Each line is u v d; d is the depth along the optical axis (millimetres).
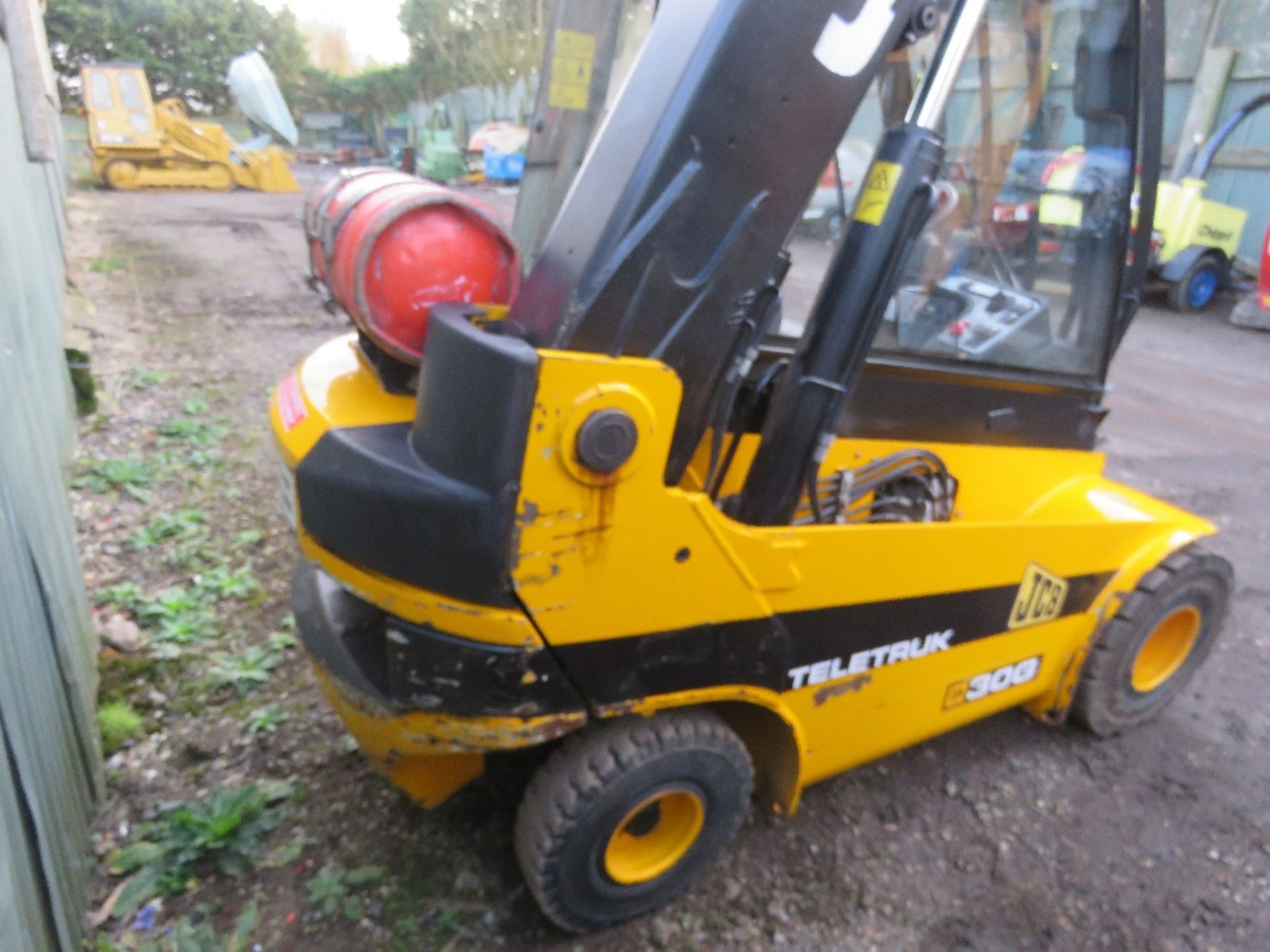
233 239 11547
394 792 2518
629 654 1829
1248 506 5004
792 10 1619
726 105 1623
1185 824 2670
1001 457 2656
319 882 2217
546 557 1650
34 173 5652
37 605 2076
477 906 2199
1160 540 2816
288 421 2098
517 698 1738
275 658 3053
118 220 12602
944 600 2297
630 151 1630
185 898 2188
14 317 2863
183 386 5695
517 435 1551
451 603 1663
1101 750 2980
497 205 16062
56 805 1915
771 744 2240
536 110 2693
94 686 2758
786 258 1857
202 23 34469
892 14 1714
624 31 2410
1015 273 2467
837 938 2215
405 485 1656
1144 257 2715
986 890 2395
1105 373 2832
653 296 1666
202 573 3568
